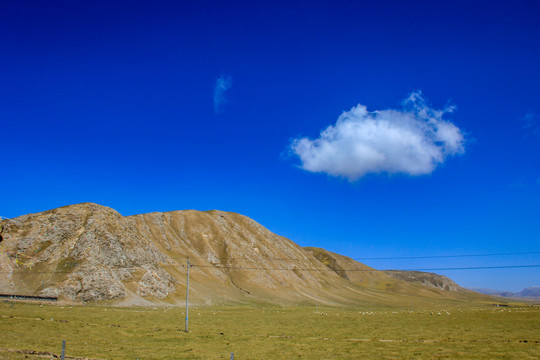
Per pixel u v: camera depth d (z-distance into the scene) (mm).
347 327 85750
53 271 124750
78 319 81250
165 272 163250
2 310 87688
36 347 48125
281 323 92688
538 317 110250
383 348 56344
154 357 45688
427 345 59562
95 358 43062
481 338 67812
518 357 48938
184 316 101938
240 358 47094
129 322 81625
